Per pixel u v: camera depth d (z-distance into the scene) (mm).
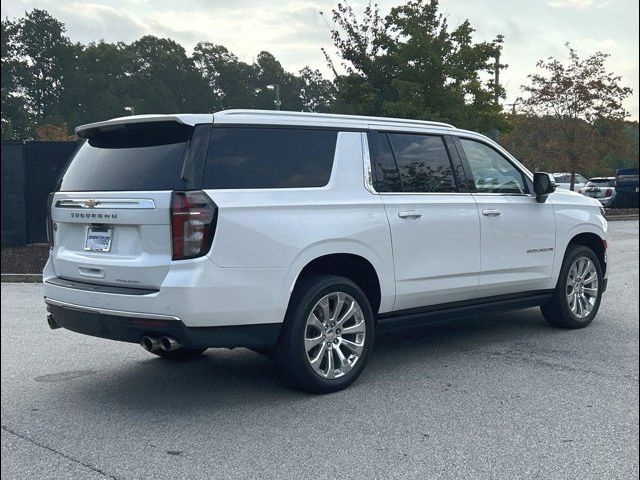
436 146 5973
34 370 5816
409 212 5488
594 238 7391
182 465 3801
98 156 5012
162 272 4359
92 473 3717
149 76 93000
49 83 98062
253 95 95562
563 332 7027
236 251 4465
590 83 29844
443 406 4730
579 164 30719
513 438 4141
